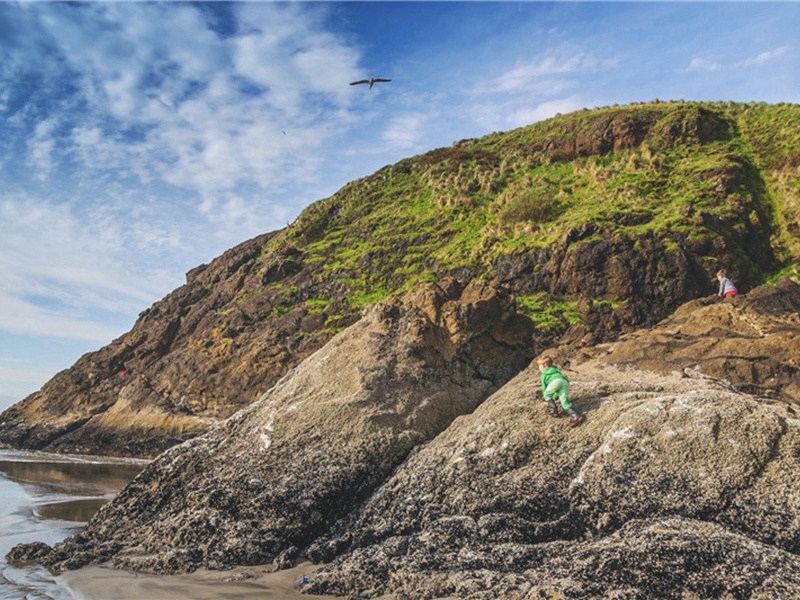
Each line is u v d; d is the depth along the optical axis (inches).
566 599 226.2
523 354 533.0
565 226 1503.4
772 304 631.8
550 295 1406.3
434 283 532.1
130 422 1521.9
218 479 389.7
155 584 309.1
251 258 2367.1
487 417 364.8
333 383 445.4
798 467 261.1
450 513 314.7
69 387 1910.7
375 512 339.9
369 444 388.2
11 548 401.7
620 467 288.4
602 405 344.5
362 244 2023.9
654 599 222.2
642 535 247.4
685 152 1819.6
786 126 1806.1
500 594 242.5
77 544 382.6
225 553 335.0
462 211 1955.0
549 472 309.7
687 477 274.4
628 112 2094.0
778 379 544.4
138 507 405.4
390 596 275.1
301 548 341.7
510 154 2269.9
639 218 1451.8
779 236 1459.2
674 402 310.2
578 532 283.1
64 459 1264.8
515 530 288.5
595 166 1876.2
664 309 1247.5
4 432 1801.2
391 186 2444.6
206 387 1517.0
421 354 453.7
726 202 1475.1
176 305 2252.7
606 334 1200.2
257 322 1782.7
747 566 223.5
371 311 504.4
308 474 371.2
